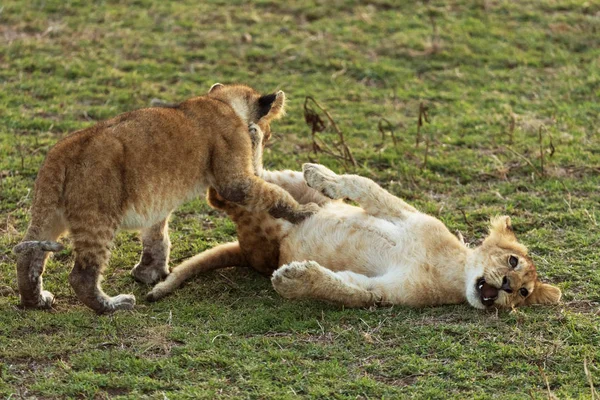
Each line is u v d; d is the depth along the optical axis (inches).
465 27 885.2
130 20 872.9
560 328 414.9
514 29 889.5
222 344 399.9
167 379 371.6
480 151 653.9
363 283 443.2
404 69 807.7
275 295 461.4
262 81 776.9
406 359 389.1
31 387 361.7
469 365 386.0
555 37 869.8
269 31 871.1
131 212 431.2
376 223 470.3
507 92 765.9
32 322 410.6
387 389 367.2
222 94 503.2
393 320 424.2
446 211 562.3
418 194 588.4
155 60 803.4
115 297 434.0
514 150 650.2
